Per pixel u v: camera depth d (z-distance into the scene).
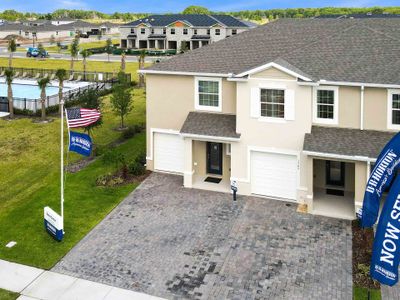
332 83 22.97
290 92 23.20
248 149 24.75
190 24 112.06
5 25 140.62
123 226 21.98
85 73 68.56
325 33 29.14
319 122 24.03
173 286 17.41
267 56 27.11
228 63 27.02
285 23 32.22
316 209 23.36
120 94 39.06
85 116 23.42
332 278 17.72
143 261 19.08
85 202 24.55
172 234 21.19
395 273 13.72
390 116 22.75
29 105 44.97
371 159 21.36
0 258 19.36
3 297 16.83
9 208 24.06
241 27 110.81
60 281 17.80
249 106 24.23
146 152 30.41
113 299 16.70
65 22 177.75
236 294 16.89
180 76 27.06
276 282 17.55
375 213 16.50
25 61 89.25
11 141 35.56
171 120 27.97
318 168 25.31
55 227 20.64
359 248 19.77
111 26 163.75
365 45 25.75
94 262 19.06
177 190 26.09
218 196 25.25
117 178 27.58
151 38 114.44
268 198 24.95
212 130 25.47
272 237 20.81
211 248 19.97
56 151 33.22
